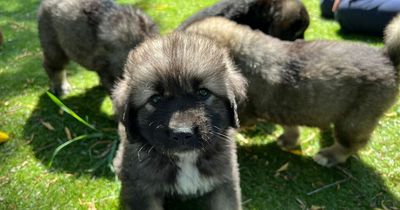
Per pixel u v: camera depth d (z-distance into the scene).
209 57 0.42
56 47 0.72
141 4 1.09
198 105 0.41
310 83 0.53
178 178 0.46
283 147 0.62
